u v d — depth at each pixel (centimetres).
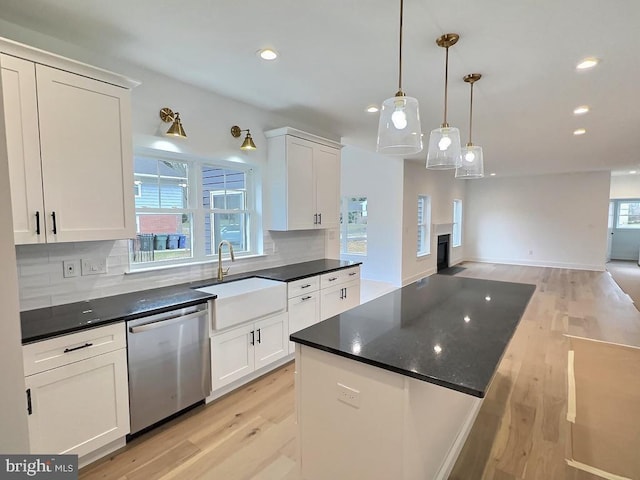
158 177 284
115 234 218
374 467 145
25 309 206
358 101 327
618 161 670
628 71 257
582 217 848
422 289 263
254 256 354
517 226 933
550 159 646
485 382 117
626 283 689
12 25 199
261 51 229
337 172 417
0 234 85
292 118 382
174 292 256
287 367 317
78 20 195
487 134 454
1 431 86
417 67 252
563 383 290
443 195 848
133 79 229
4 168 85
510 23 194
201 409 248
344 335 164
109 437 196
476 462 200
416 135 181
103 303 225
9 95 174
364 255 719
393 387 136
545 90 295
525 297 237
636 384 287
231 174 343
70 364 178
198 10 184
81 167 202
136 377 207
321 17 190
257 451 206
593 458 201
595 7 178
